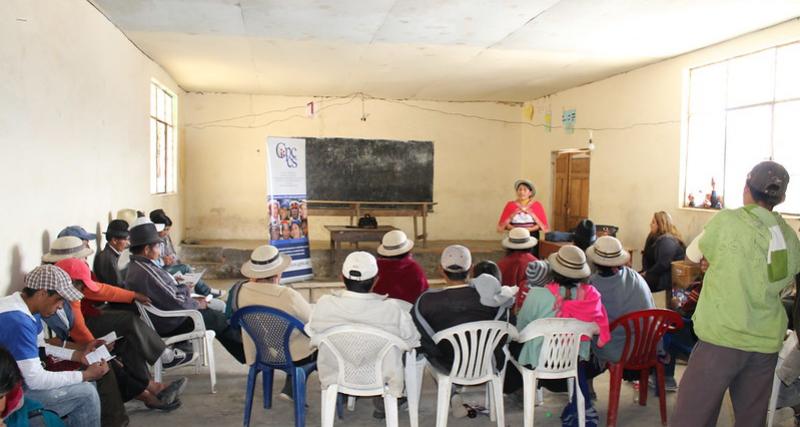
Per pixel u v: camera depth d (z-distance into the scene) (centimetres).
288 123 973
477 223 1047
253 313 316
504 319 305
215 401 372
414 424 310
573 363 315
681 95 630
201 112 946
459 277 323
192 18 511
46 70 378
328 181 912
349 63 706
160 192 782
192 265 839
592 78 781
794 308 261
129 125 592
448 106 1021
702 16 483
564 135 891
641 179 701
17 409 215
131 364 337
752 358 245
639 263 703
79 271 346
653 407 371
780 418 355
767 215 245
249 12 490
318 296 636
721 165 586
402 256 419
